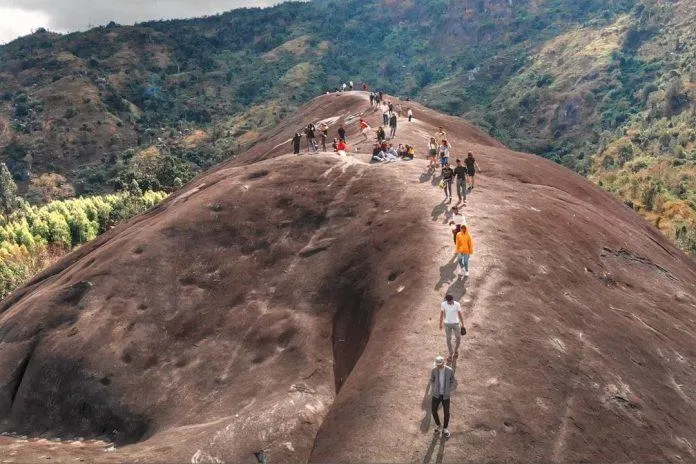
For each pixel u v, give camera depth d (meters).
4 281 64.25
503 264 23.34
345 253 27.86
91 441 24.78
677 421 18.75
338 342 24.36
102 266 31.06
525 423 16.52
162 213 37.50
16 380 28.33
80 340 27.77
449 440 15.82
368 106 63.12
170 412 23.97
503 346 18.98
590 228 31.16
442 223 27.08
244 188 34.34
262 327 26.11
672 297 28.06
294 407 21.28
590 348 20.20
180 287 29.33
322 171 35.19
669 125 180.50
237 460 19.64
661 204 118.88
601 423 17.30
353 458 15.91
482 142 62.44
